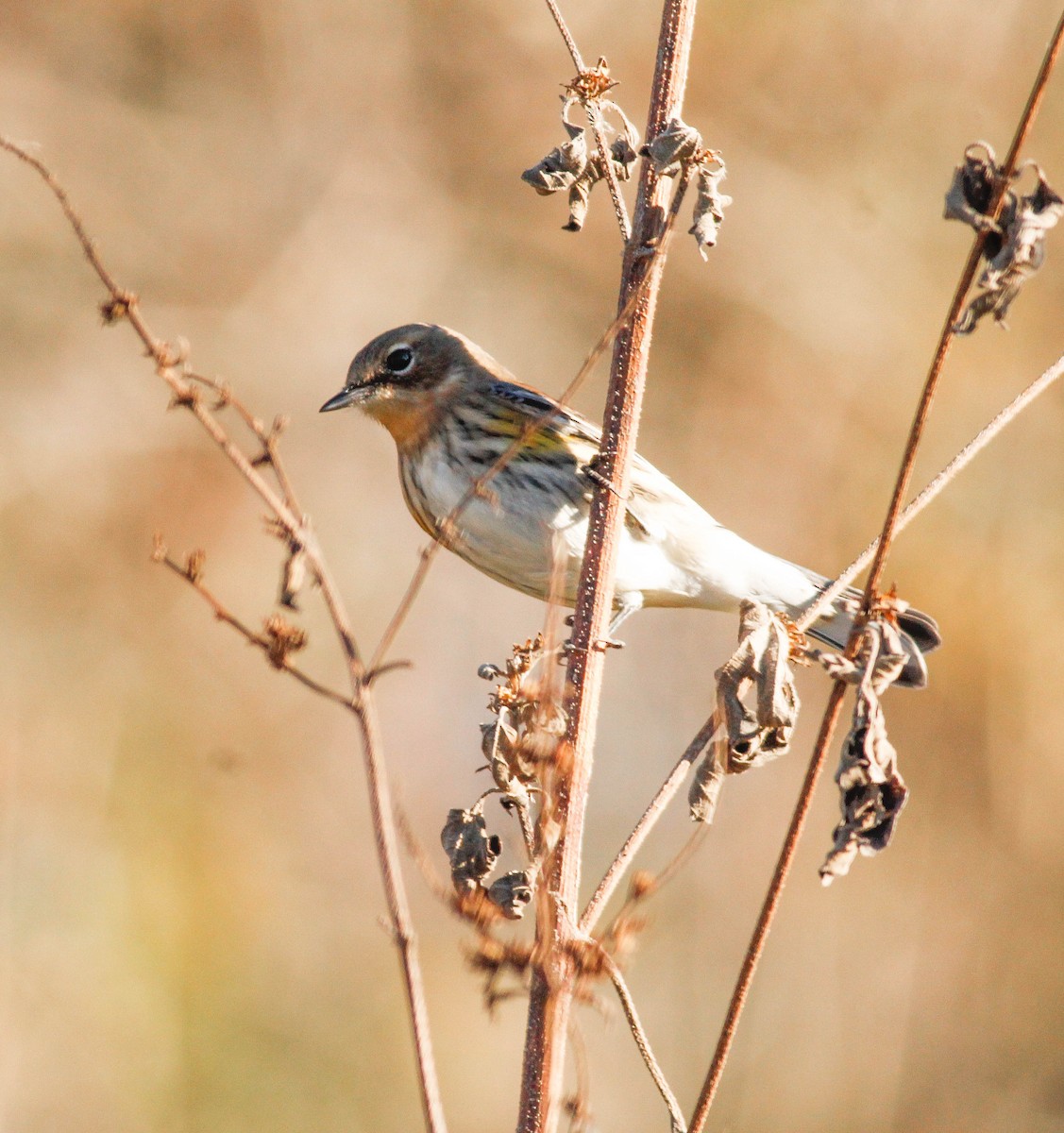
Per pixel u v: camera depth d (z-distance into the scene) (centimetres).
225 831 1452
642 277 588
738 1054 1357
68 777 1441
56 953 1352
